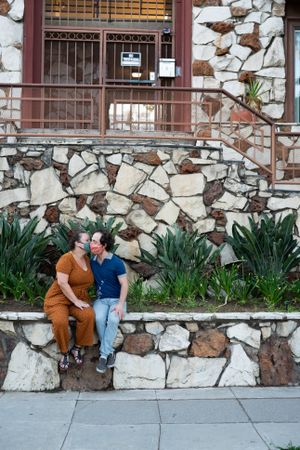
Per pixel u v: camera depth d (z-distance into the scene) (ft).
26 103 32.30
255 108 32.45
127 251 25.35
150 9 35.17
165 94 32.68
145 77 34.73
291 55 34.24
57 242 23.70
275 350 20.79
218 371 20.53
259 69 33.17
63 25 34.60
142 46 34.96
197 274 23.65
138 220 25.55
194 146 25.89
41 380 20.06
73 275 19.99
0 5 32.71
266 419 16.85
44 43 34.40
